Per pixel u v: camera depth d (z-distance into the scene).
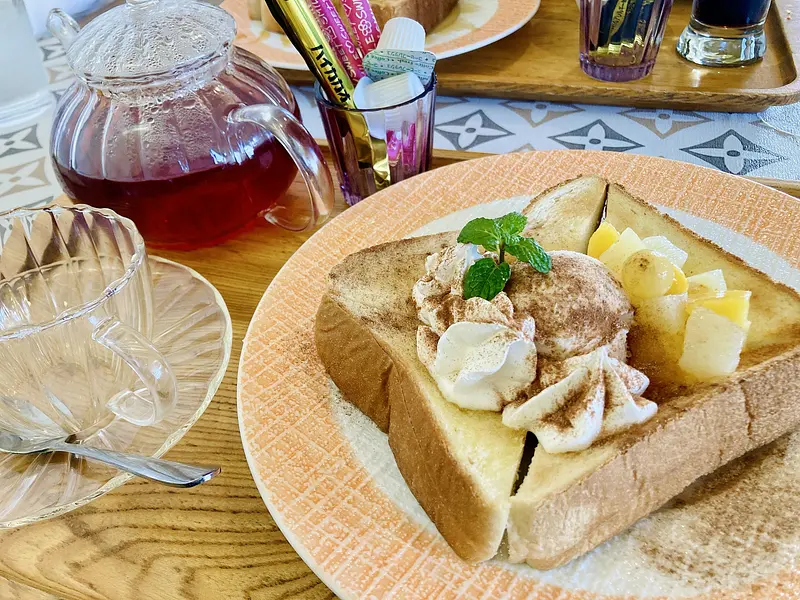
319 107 0.33
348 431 0.23
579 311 0.22
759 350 0.22
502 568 0.19
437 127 0.43
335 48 0.32
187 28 0.31
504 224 0.23
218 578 0.20
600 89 0.41
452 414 0.21
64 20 0.34
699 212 0.29
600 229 0.26
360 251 0.27
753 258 0.27
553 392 0.20
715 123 0.41
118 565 0.21
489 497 0.19
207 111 0.30
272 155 0.32
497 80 0.43
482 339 0.21
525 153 0.33
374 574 0.19
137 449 0.23
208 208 0.31
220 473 0.23
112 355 0.25
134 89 0.30
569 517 0.18
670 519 0.20
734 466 0.21
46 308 0.29
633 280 0.23
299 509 0.20
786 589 0.17
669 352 0.22
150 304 0.27
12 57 0.49
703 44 0.42
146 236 0.32
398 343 0.23
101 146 0.30
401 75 0.32
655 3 0.39
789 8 0.46
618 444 0.19
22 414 0.24
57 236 0.30
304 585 0.20
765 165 0.37
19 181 0.44
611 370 0.20
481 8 0.48
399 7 0.41
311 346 0.26
